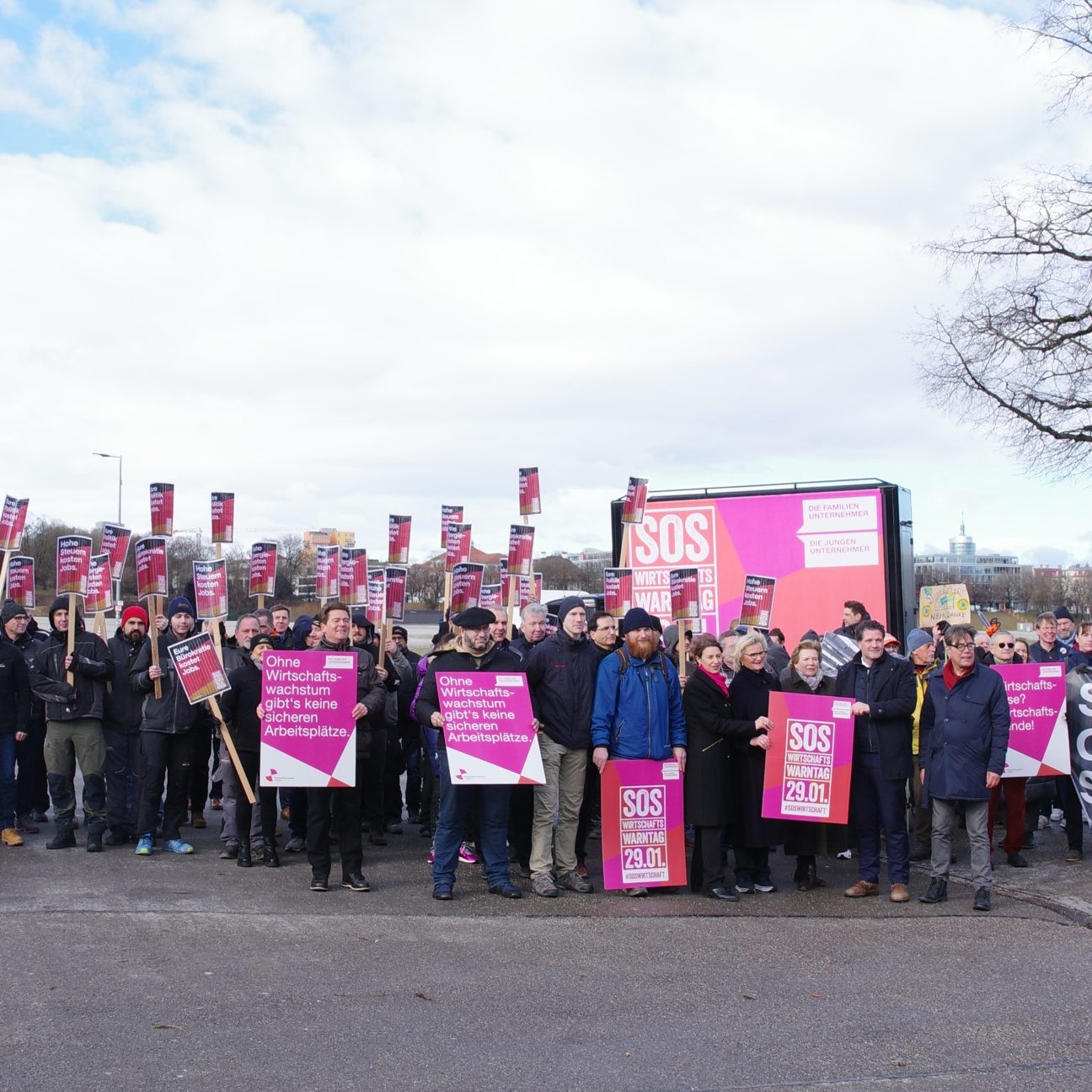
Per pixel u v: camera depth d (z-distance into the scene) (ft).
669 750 29.45
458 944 23.61
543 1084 16.12
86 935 23.26
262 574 37.60
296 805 33.96
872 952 23.38
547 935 24.48
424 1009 19.31
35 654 32.86
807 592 47.11
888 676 28.94
